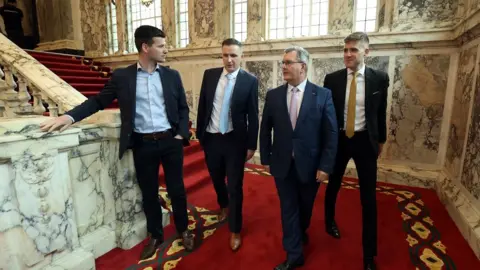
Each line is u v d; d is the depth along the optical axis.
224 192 3.06
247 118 2.66
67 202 2.09
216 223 3.05
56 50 8.36
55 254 2.03
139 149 2.25
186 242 2.53
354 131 2.22
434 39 3.91
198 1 6.02
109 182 2.53
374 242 2.15
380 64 4.39
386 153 4.52
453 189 3.40
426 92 4.15
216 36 5.91
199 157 4.65
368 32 4.33
